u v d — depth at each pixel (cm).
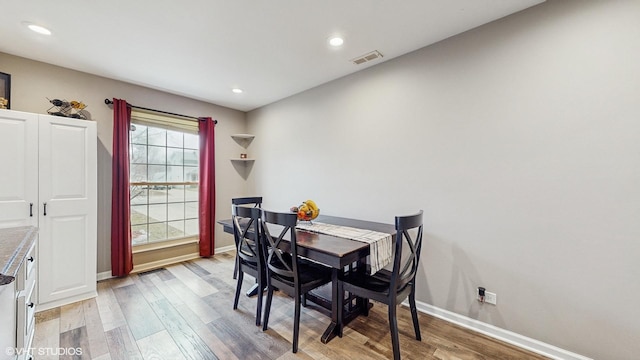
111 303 249
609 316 159
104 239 307
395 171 261
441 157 229
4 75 247
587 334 166
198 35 220
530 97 185
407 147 252
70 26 206
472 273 212
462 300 217
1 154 216
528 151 186
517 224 191
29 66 261
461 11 188
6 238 149
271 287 207
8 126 219
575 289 170
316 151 341
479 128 208
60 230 243
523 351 185
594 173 163
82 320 219
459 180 219
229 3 179
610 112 158
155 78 312
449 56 223
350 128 301
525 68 187
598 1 161
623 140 154
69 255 247
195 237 397
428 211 237
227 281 306
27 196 227
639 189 150
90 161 259
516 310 192
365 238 204
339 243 190
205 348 186
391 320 168
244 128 457
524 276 189
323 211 333
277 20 199
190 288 285
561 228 174
